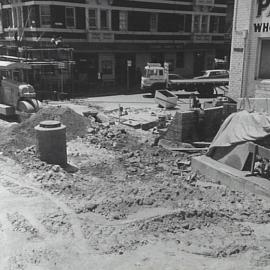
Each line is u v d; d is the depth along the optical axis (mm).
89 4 36375
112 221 7801
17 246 6832
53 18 34188
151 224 7656
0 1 39281
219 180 10820
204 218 8055
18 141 13656
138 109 25469
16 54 35844
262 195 9523
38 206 8406
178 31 44906
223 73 35594
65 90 33438
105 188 9656
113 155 13273
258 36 15375
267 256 6750
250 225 7996
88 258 6508
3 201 8617
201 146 15039
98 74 37781
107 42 38281
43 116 15367
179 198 9070
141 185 10062
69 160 12422
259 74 15805
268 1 14758
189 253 6750
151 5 41531
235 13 16000
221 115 16172
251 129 10953
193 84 32719
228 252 6805
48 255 6574
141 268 6266
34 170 10820
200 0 45125
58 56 32750
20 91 19250
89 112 19328
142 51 41406
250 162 10719
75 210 8234
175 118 15445
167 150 14375
